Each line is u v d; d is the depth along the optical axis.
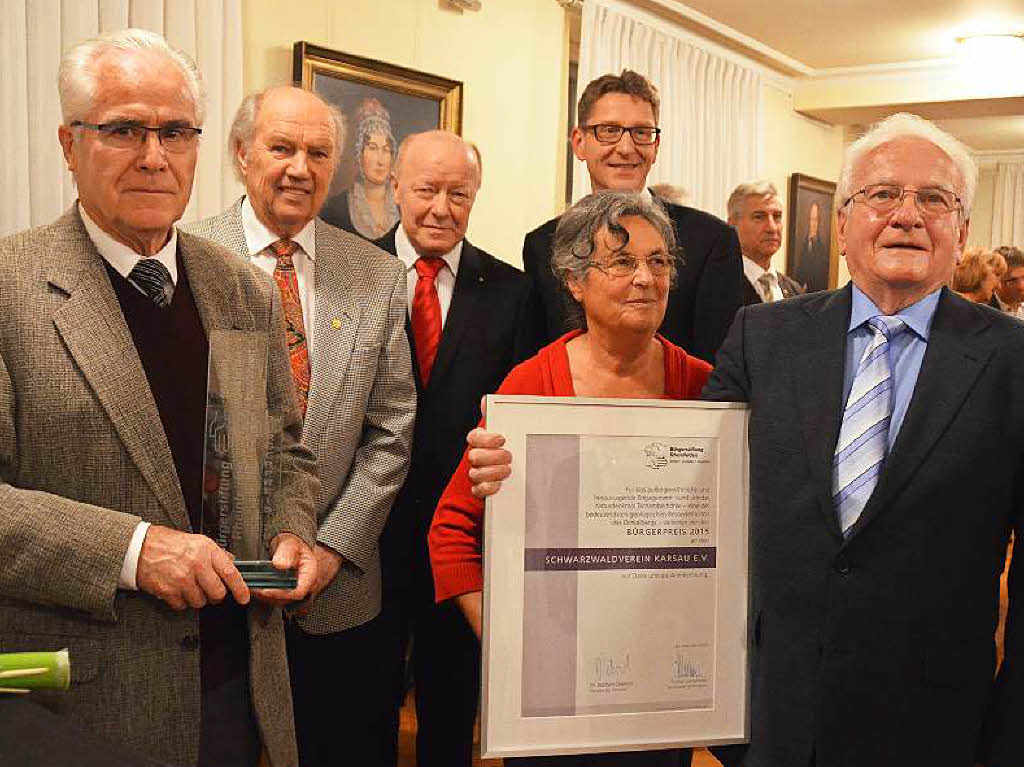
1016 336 1.49
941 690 1.44
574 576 1.58
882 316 1.55
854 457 1.50
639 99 2.71
